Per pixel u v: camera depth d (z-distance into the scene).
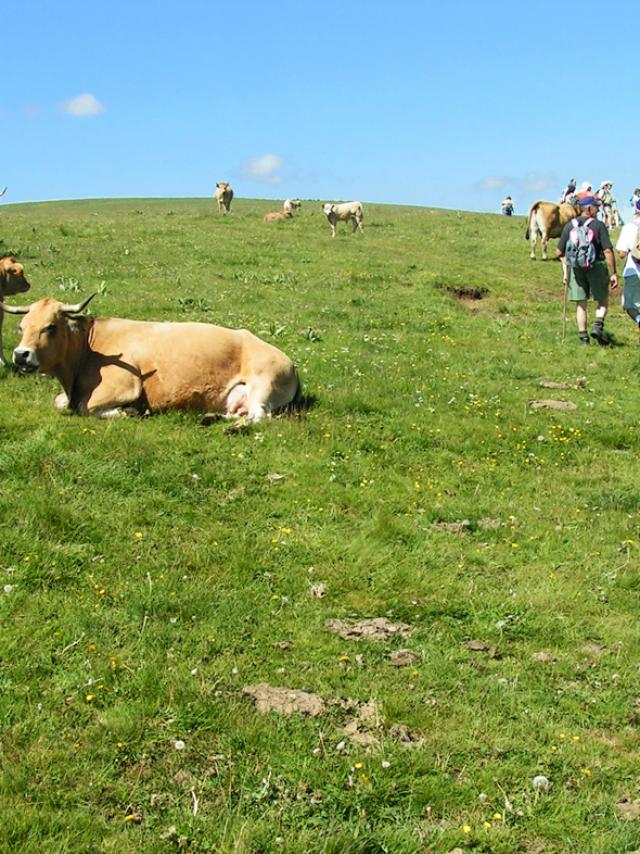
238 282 21.94
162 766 4.95
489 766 5.16
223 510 8.34
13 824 4.39
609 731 5.63
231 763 5.01
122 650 5.98
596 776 5.15
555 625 6.86
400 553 7.80
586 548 8.25
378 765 5.07
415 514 8.70
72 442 9.34
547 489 9.69
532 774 5.13
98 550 7.34
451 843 4.57
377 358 15.09
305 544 7.81
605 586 7.55
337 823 4.65
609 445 11.45
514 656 6.43
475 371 14.90
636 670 6.30
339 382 13.06
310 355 14.73
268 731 5.29
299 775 4.96
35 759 4.85
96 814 4.56
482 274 25.77
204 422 10.58
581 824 4.77
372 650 6.30
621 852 4.58
